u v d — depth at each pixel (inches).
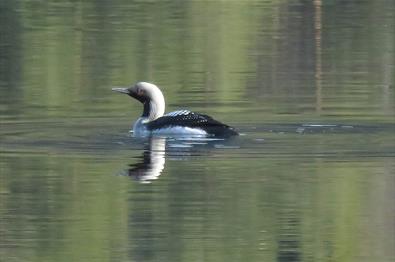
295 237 747.4
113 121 1098.1
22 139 1005.2
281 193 828.6
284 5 2133.4
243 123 1073.5
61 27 1879.9
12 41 1743.4
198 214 784.9
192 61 1550.2
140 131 1018.1
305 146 954.1
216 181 856.9
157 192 834.8
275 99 1233.4
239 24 1902.1
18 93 1295.5
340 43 1697.8
